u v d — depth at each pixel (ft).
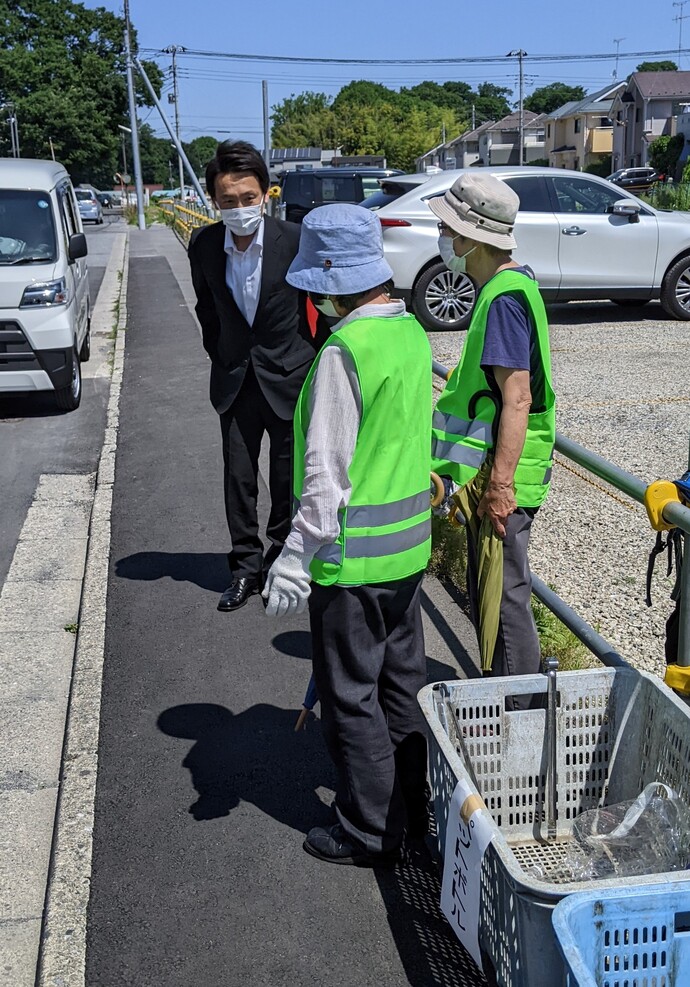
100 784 11.16
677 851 8.02
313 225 8.38
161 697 13.01
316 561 8.63
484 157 318.65
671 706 8.45
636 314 40.65
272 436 14.99
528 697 9.27
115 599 16.02
